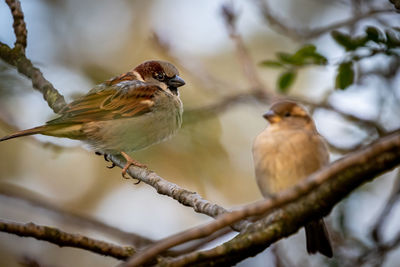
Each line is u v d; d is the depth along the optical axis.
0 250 12.91
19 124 11.85
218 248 4.92
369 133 9.88
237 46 11.43
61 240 5.41
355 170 4.49
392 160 4.34
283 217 4.92
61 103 9.70
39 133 9.03
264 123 14.15
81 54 15.20
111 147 9.72
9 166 14.30
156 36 12.53
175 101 10.54
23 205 12.37
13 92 11.02
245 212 4.21
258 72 14.95
